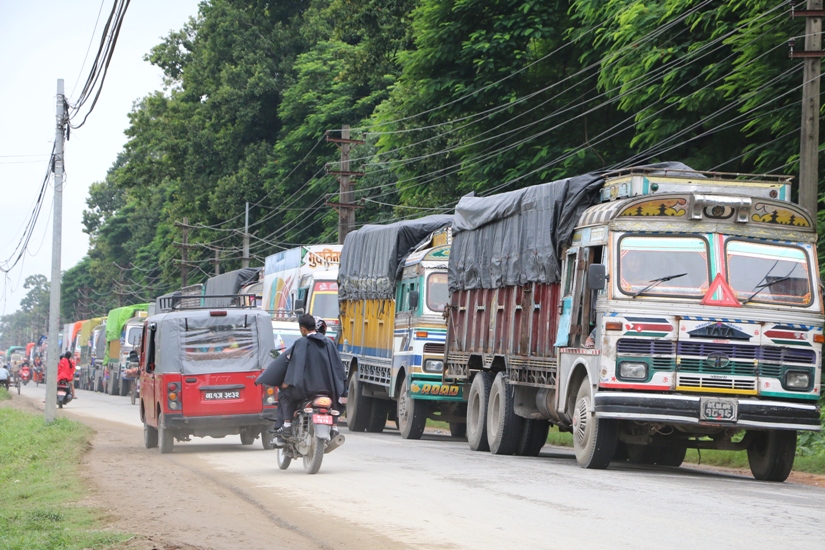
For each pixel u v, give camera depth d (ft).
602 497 83.35
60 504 85.97
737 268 103.50
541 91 247.91
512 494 85.40
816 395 103.14
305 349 103.60
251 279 317.42
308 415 104.01
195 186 519.19
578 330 110.32
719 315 101.71
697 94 191.93
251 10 524.93
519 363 127.95
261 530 69.56
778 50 174.09
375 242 189.88
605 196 113.80
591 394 103.96
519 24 253.24
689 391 100.73
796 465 126.72
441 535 65.26
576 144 253.85
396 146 313.12
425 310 162.61
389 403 194.90
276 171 479.00
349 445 145.69
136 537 66.44
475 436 142.92
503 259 134.92
